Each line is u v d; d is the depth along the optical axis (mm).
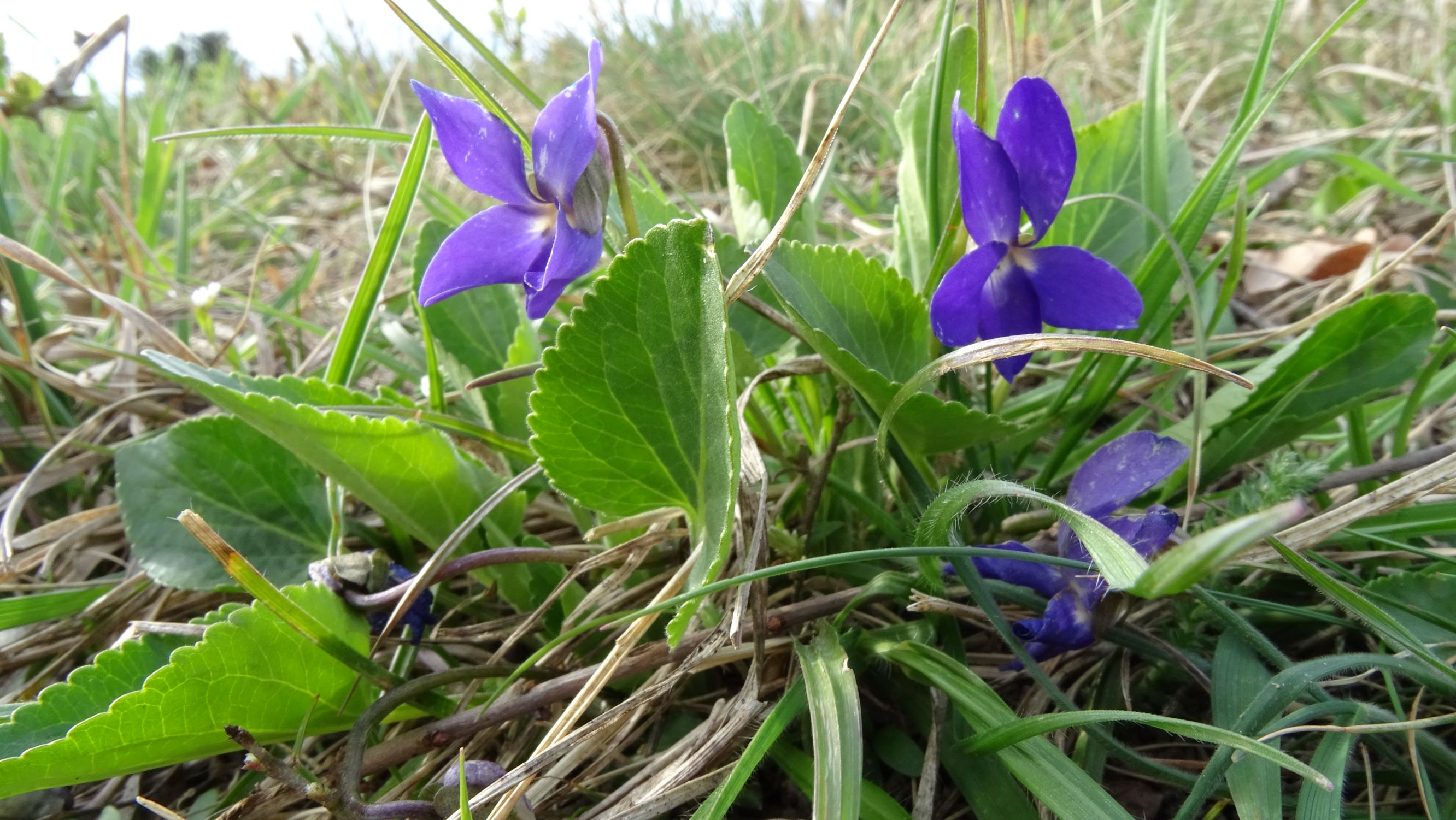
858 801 46
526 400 81
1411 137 150
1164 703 64
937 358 70
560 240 55
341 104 230
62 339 103
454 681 58
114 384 109
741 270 59
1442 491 69
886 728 61
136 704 50
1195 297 64
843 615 60
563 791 58
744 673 67
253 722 56
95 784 68
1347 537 68
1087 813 45
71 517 85
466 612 77
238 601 79
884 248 120
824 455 74
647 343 52
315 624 56
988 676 65
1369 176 104
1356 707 51
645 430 56
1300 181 159
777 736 50
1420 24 190
